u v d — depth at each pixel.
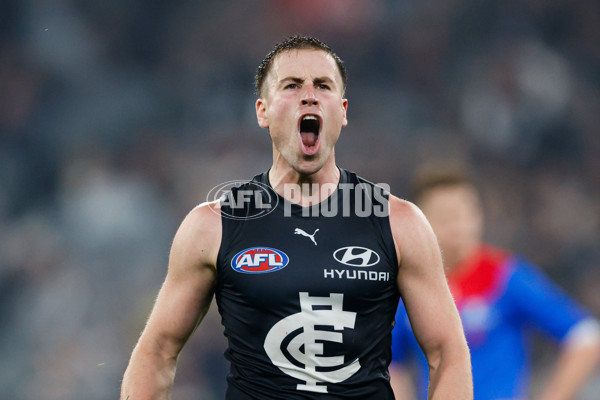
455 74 49.56
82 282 38.16
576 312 16.88
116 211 40.56
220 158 44.75
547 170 45.72
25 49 47.88
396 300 9.86
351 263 9.47
